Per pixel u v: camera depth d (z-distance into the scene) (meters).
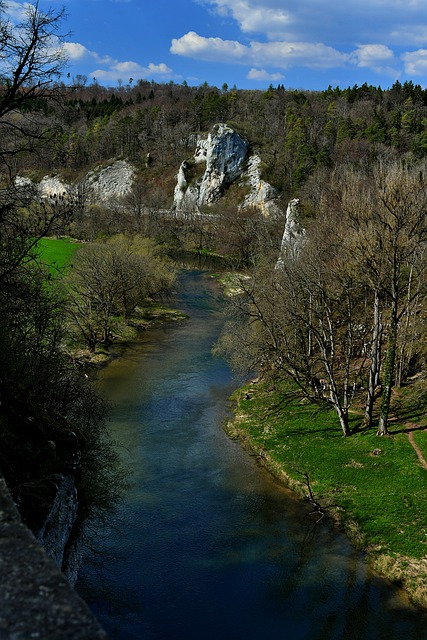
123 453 36.03
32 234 25.16
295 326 42.59
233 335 49.50
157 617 22.27
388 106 167.75
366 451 34.81
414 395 41.09
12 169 22.70
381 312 37.66
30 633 3.79
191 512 29.94
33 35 19.64
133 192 157.38
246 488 32.59
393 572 24.97
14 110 21.62
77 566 22.59
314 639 21.38
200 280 96.81
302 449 36.25
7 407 17.17
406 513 28.56
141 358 55.12
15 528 5.11
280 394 45.41
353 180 44.22
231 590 24.08
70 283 59.53
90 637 3.78
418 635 21.73
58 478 16.66
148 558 25.97
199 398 45.81
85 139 199.50
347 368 38.38
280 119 175.38
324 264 44.00
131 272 63.69
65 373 29.53
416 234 34.28
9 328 22.06
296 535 28.11
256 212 138.25
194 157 176.00
